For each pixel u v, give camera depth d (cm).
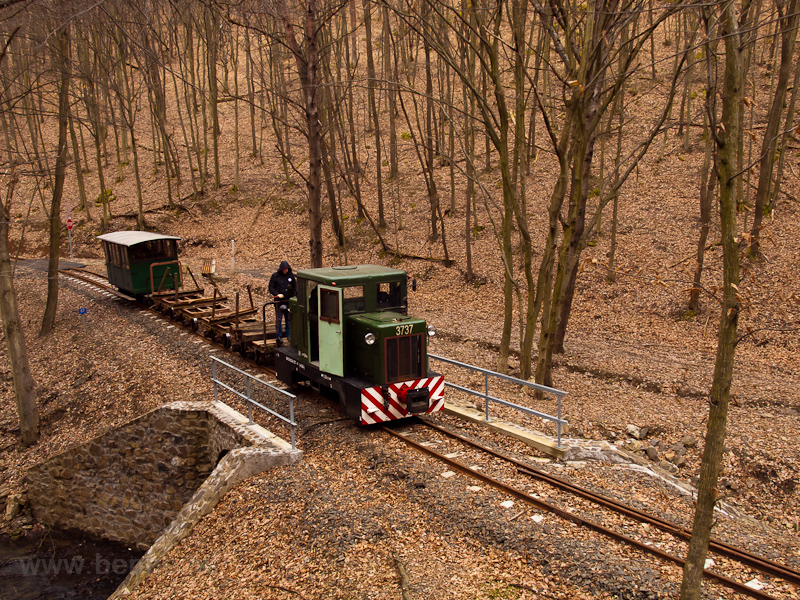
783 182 2550
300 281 1208
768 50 3691
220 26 3212
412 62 4166
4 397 1858
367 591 670
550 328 1440
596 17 1187
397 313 1159
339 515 812
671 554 677
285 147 4356
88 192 4316
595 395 1517
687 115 2955
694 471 1182
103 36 3566
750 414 1366
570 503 810
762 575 645
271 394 1332
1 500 1466
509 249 1494
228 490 968
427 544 748
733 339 499
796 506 1072
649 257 2333
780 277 1998
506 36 4094
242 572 776
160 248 2259
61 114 2048
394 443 1036
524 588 647
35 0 1438
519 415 1313
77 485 1409
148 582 857
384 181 3584
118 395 1559
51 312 2219
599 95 1283
